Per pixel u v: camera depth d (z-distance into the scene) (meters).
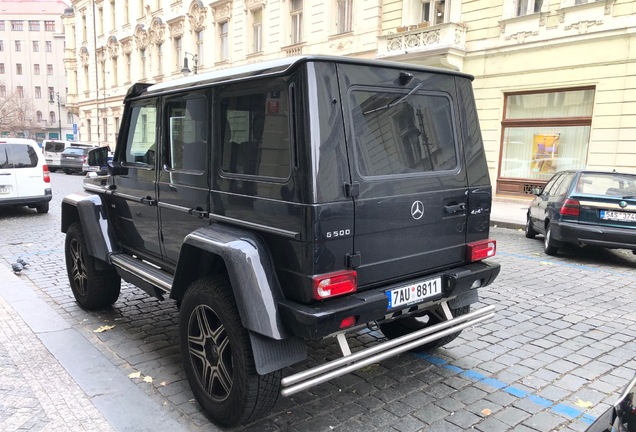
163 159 3.79
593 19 13.33
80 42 43.84
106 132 41.03
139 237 4.24
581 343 4.50
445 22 16.67
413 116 3.22
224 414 2.96
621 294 6.08
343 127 2.78
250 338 2.75
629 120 12.95
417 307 3.26
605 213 7.58
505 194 16.05
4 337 4.38
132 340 4.41
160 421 3.09
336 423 3.13
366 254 2.88
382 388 3.60
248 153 3.00
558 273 7.14
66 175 27.31
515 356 4.20
